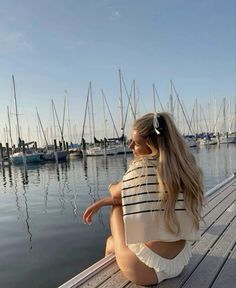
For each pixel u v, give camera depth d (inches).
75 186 861.2
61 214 485.7
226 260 126.4
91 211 113.0
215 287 103.7
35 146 2135.8
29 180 1073.5
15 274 250.7
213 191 274.1
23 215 499.2
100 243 316.8
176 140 97.7
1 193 800.9
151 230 97.3
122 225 107.2
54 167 1552.7
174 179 94.7
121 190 100.9
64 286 106.6
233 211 206.4
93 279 112.1
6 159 1925.4
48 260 277.6
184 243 104.4
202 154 1808.6
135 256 100.7
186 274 113.0
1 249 315.9
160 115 100.4
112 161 1701.5
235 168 1109.7
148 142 100.0
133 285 106.4
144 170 97.6
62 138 2060.8
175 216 95.6
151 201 96.3
